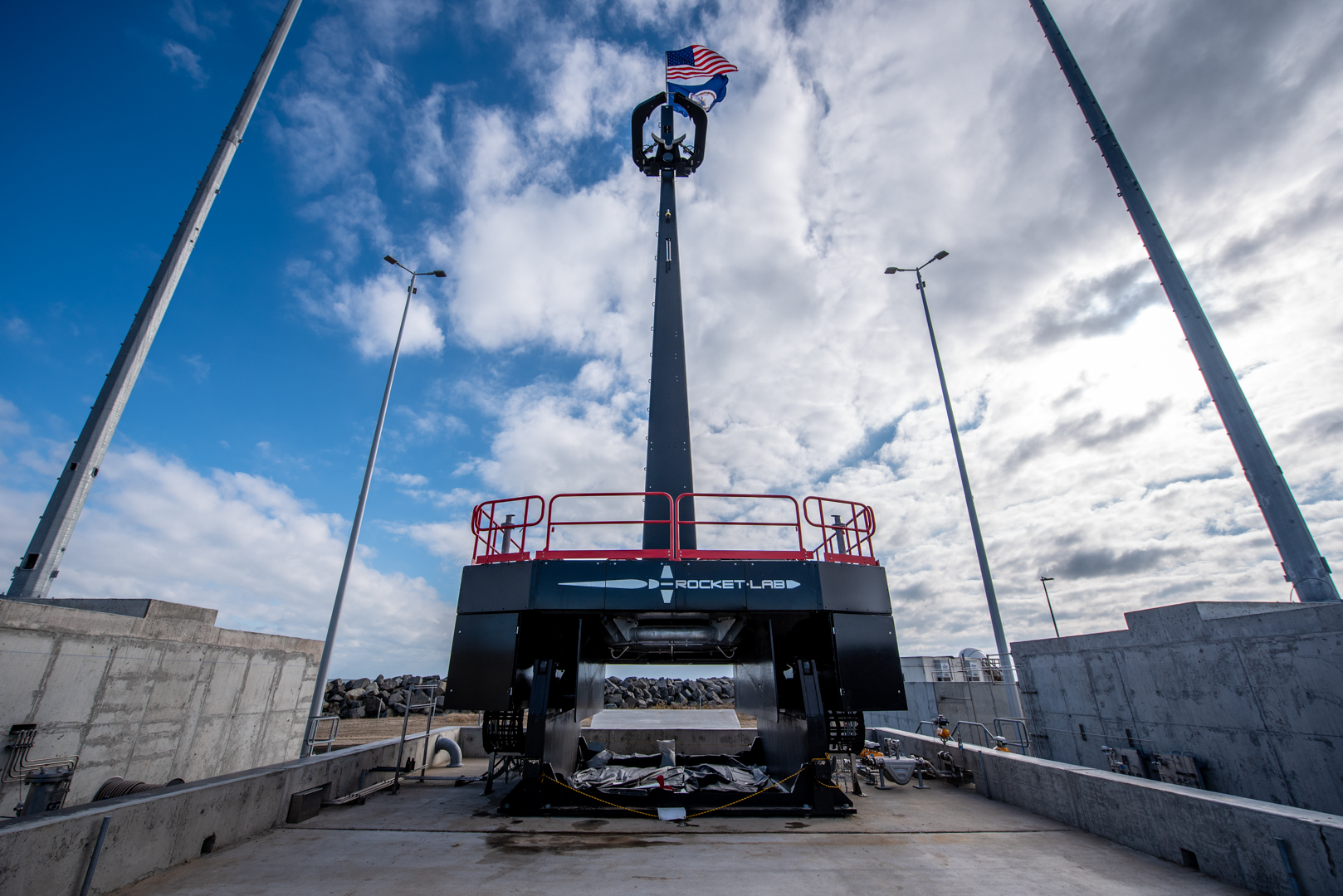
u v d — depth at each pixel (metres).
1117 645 10.58
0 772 7.18
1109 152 11.65
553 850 6.23
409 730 25.31
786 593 8.29
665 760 10.44
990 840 6.62
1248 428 9.22
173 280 10.44
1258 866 4.90
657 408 11.60
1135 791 6.27
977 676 17.42
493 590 8.42
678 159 14.54
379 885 5.14
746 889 5.11
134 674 9.26
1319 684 7.23
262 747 12.48
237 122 11.73
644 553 8.48
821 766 7.90
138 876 5.14
